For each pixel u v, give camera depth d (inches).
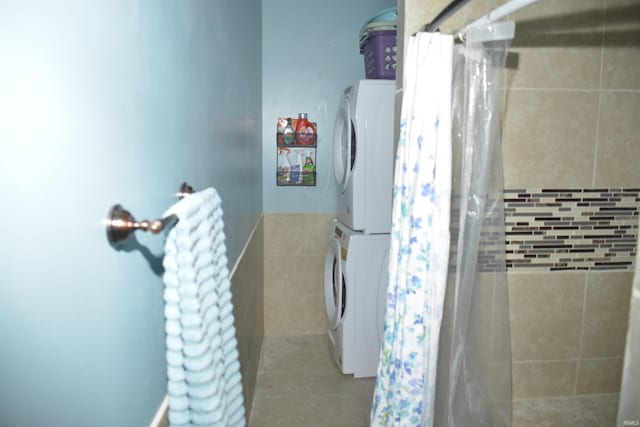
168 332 25.1
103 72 20.7
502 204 55.4
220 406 28.1
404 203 55.1
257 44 103.3
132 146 24.6
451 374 57.8
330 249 110.7
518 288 79.8
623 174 78.2
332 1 114.9
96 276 20.4
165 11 30.9
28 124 15.1
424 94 50.6
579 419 77.9
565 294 80.5
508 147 75.7
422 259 53.4
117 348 23.1
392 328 59.4
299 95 116.4
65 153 17.4
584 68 74.9
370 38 96.3
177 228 24.0
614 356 83.2
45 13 15.9
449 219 52.4
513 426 76.0
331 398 92.4
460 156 53.3
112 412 22.5
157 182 29.3
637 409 23.1
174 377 25.7
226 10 57.6
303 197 119.3
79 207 18.5
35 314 15.8
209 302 27.9
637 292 22.6
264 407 88.7
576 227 78.7
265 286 121.9
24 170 15.0
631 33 74.9
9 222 14.4
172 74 32.7
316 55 115.7
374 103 92.6
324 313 123.9
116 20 22.3
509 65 73.6
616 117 76.6
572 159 77.0
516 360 82.2
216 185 49.7
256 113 99.6
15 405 15.1
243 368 72.1
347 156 97.7
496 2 68.0
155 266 29.8
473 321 58.9
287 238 120.3
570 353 82.5
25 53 14.9
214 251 30.9
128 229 21.9
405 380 55.9
